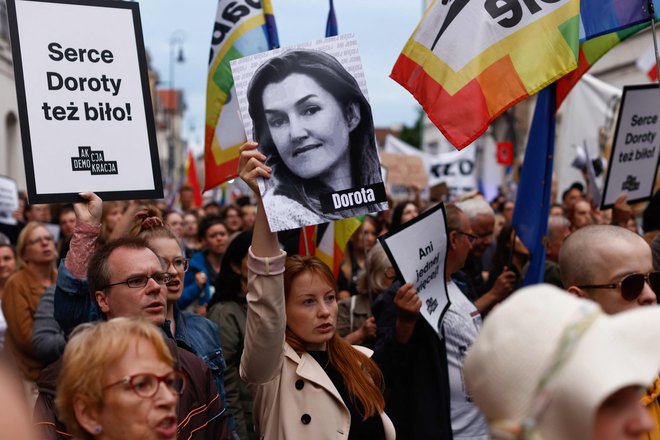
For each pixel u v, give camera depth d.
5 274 7.11
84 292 3.89
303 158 3.69
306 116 3.72
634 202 6.29
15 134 26.23
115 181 4.11
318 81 3.75
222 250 7.72
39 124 4.00
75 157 4.04
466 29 4.60
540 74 4.51
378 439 3.74
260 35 5.82
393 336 4.36
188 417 3.35
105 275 3.59
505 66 4.54
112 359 2.55
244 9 5.84
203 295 7.20
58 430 3.10
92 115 4.10
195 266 7.69
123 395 2.54
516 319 1.66
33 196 3.94
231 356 4.94
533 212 5.21
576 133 10.40
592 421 1.55
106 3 4.20
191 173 18.05
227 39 5.85
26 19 4.04
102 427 2.57
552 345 1.61
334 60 3.77
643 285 3.24
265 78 3.74
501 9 4.58
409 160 14.97
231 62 3.74
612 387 1.55
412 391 4.35
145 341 2.62
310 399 3.64
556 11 4.54
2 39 23.62
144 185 4.16
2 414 1.36
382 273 5.44
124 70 4.19
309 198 3.67
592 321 1.62
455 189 16.20
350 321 5.66
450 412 4.44
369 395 3.72
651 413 3.05
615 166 6.18
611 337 1.60
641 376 1.58
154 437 2.56
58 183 3.99
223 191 25.61
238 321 5.00
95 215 3.98
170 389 2.64
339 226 5.80
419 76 4.66
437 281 4.56
